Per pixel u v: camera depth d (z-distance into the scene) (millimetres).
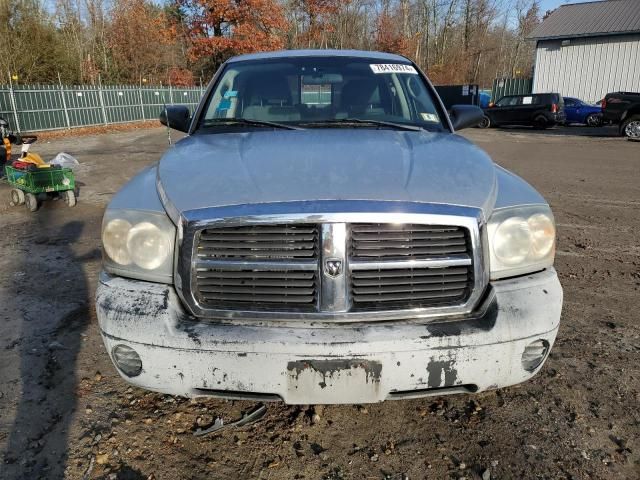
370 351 1858
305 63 3422
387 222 1877
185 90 29016
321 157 2277
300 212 1861
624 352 3025
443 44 49219
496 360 1955
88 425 2369
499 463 2148
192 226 1909
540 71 25969
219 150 2482
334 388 1898
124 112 24297
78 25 31391
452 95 26812
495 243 2037
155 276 2029
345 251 1875
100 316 2010
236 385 1918
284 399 1927
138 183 2340
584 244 5242
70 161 7230
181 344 1896
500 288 2010
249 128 3002
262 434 2320
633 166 10539
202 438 2291
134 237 2041
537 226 2125
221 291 1941
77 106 21234
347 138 2633
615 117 17547
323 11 41594
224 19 32406
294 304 1927
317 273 1894
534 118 21719
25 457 2170
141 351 1938
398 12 46406
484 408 2502
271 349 1859
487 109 22797
